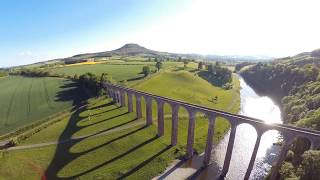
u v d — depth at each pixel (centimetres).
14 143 7600
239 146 7988
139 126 8800
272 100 14225
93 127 8731
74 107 10575
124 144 7675
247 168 6372
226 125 9656
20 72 19038
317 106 7962
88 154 7144
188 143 7162
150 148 7569
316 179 4612
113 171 6488
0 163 6600
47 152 7212
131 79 14675
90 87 12269
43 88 13350
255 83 19675
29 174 6316
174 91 13138
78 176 6291
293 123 8369
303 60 18575
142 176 6384
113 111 10175
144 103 10969
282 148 5403
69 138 7981
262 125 5591
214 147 7925
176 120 7600
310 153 4806
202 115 10238
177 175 6450
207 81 17512
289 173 5319
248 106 12988
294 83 13288
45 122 9119
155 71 17125
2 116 9788
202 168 6731
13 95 12444
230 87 16775
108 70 17612
